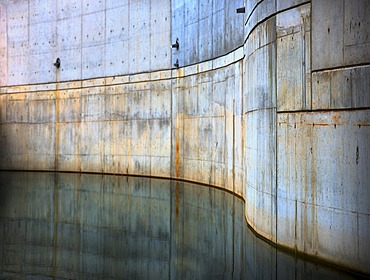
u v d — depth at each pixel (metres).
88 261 8.27
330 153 7.12
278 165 8.27
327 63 7.21
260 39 9.23
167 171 19.11
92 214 12.55
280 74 8.23
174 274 7.39
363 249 6.59
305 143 7.59
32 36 23.50
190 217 11.78
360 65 6.70
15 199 14.92
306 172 7.55
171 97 18.92
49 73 23.09
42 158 23.12
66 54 22.64
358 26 6.73
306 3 7.64
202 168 16.98
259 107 9.20
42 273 7.62
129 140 20.53
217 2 15.58
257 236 9.30
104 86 21.44
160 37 19.41
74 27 22.41
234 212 12.02
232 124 14.51
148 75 19.84
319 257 7.33
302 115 7.65
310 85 7.51
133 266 7.92
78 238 10.03
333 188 7.05
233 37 14.27
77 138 22.27
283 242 8.13
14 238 10.07
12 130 23.83
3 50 24.12
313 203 7.42
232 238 9.52
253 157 9.71
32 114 23.42
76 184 18.11
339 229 6.96
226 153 15.12
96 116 21.69
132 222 11.46
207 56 16.45
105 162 21.38
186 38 18.02
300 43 7.74
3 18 24.06
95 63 21.77
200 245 9.13
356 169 6.71
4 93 24.14
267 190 8.74
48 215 12.53
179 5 18.42
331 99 7.11
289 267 7.14
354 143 6.74
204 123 16.75
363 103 6.62
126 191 16.16
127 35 20.67
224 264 7.84
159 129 19.39
